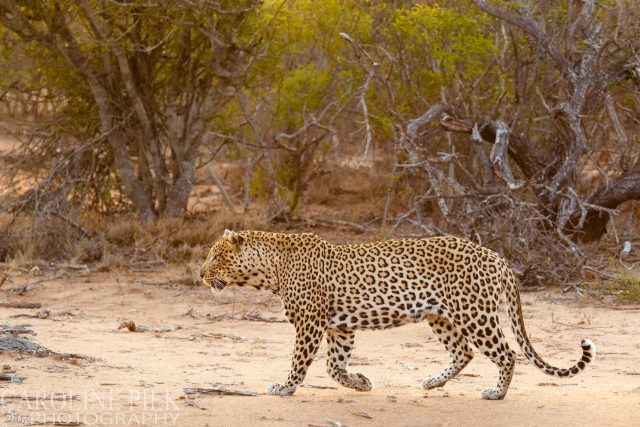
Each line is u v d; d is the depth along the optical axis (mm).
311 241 8859
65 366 9320
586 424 7445
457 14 19953
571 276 16984
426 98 21797
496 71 21234
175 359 10617
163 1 18547
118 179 23000
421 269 8547
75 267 18281
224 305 15305
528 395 8891
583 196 21156
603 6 19984
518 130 21375
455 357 9102
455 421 7578
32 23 20859
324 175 26844
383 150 26297
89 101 22188
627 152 21391
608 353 11789
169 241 20000
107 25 19500
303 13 22328
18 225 20547
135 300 15648
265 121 25609
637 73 19156
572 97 18844
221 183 26719
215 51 20266
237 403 8008
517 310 8734
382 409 7988
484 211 17516
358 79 23312
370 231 22031
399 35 21266
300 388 9094
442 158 18219
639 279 16141
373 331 13438
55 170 20828
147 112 21891
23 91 21906
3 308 14516
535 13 21234
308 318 8688
